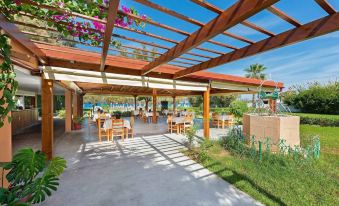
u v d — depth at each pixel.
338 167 4.33
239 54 3.48
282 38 2.74
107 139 7.49
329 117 13.17
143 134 8.77
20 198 1.84
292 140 5.51
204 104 7.35
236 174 3.93
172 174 4.01
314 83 19.34
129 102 32.12
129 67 5.03
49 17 2.38
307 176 3.74
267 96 7.51
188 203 2.88
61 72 4.51
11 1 2.00
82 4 2.16
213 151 5.64
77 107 11.13
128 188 3.36
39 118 15.98
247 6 1.86
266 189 3.27
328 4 2.04
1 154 2.66
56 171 2.20
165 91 14.05
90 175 3.92
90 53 4.46
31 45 3.24
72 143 6.80
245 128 6.64
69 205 2.80
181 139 7.59
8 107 2.06
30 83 7.50
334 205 2.80
